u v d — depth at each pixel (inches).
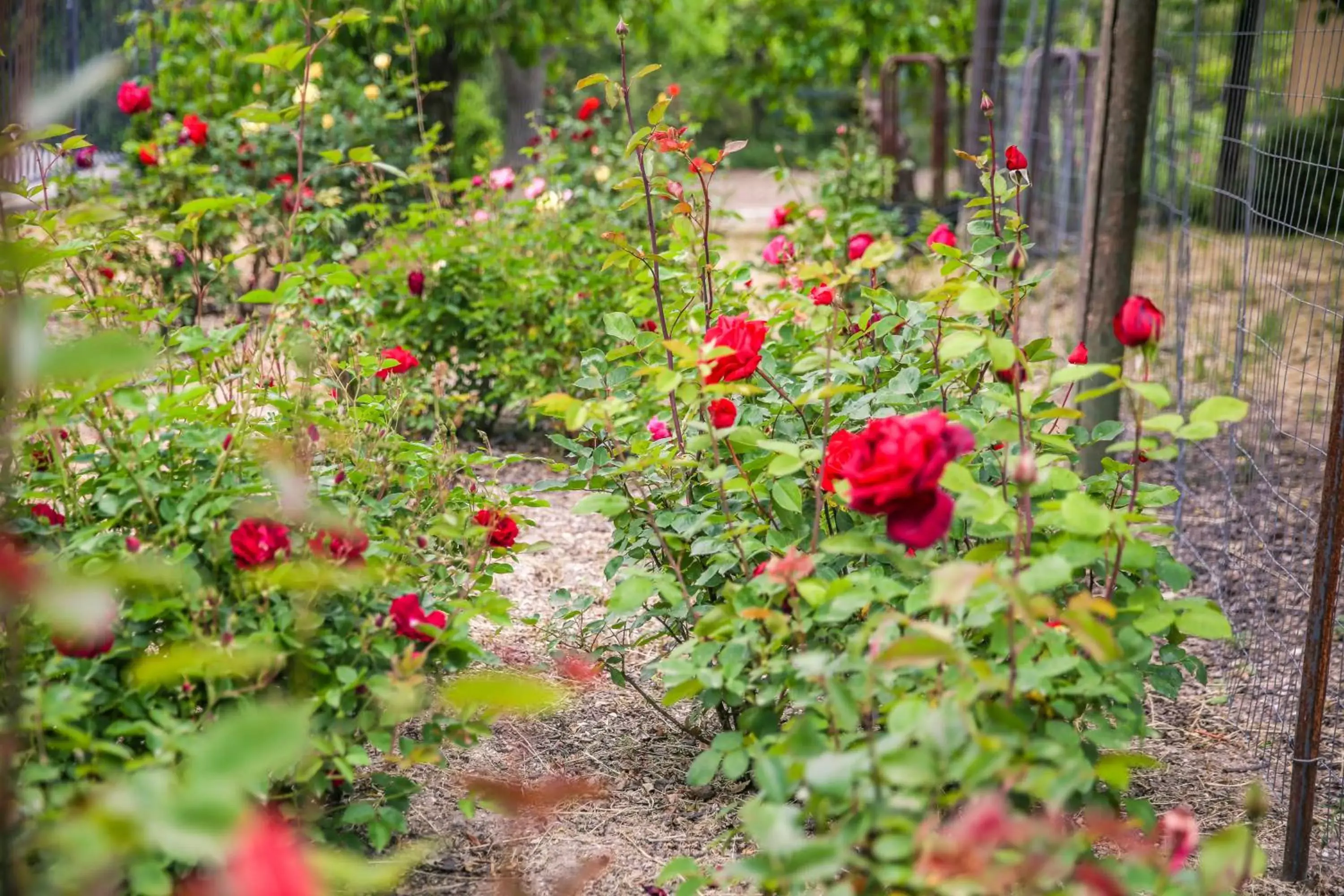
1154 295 220.2
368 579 72.1
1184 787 103.6
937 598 52.3
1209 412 63.3
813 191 260.5
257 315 110.6
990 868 47.3
